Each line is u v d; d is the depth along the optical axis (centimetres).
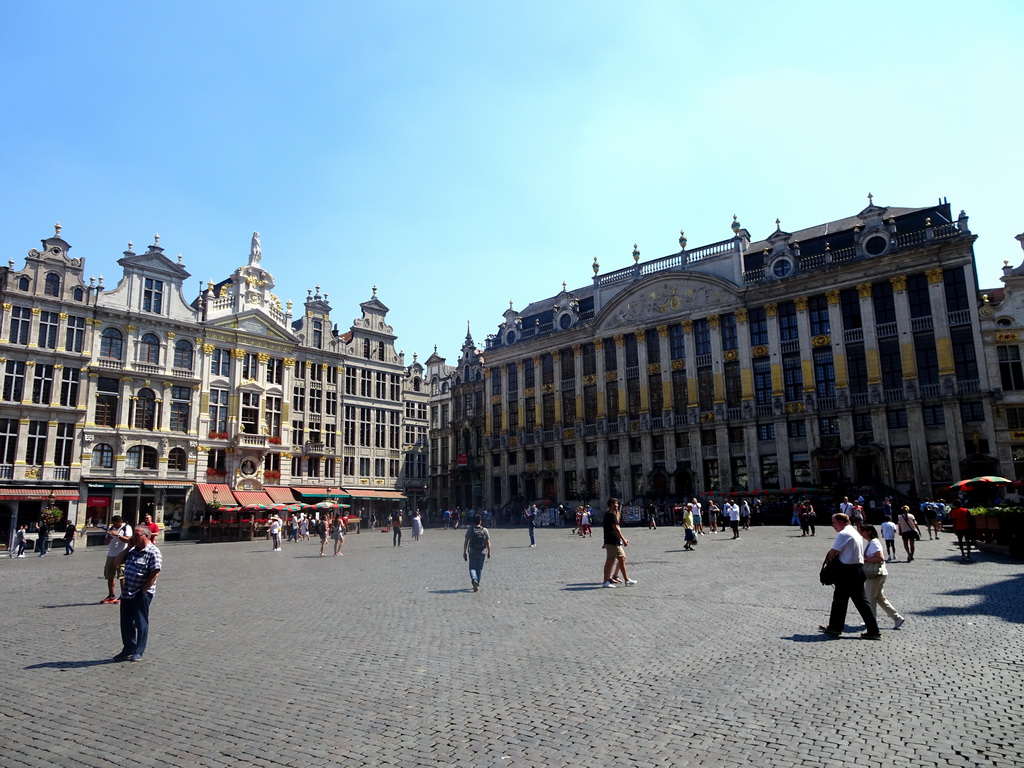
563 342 6981
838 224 5850
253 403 6322
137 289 5722
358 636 1254
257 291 6538
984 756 634
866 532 1247
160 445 5619
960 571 1986
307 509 6062
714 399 5866
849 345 5297
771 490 4912
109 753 704
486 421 7562
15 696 912
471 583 1995
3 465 4838
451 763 656
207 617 1509
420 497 7906
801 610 1399
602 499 6419
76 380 5269
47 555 4119
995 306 4750
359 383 7294
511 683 917
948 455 4772
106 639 1291
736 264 5894
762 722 740
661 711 786
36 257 5178
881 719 739
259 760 678
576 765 641
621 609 1457
